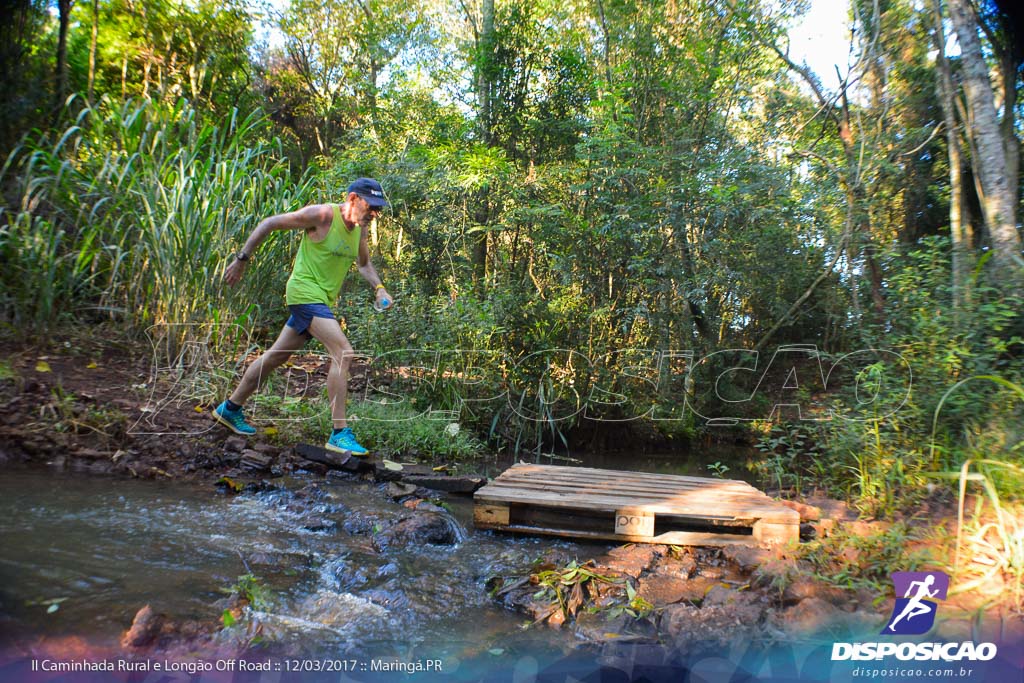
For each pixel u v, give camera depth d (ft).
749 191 22.08
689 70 25.43
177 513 10.25
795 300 25.46
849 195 22.95
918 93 26.91
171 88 29.50
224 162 18.38
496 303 19.63
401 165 28.45
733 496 12.25
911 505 12.32
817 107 27.48
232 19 36.45
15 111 21.21
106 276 18.40
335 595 7.97
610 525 11.68
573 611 8.13
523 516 11.86
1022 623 8.00
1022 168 22.76
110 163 17.89
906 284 15.80
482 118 31.60
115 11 33.14
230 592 7.68
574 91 30.99
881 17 24.86
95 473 11.75
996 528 10.33
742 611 8.11
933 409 13.30
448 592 8.52
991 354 13.19
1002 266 15.11
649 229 21.66
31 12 23.00
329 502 11.61
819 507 13.10
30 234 16.88
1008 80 22.00
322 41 45.44
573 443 20.42
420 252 27.81
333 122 46.47
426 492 13.08
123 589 7.45
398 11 42.75
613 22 27.84
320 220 12.96
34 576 7.51
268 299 20.15
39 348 16.26
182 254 16.61
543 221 23.39
